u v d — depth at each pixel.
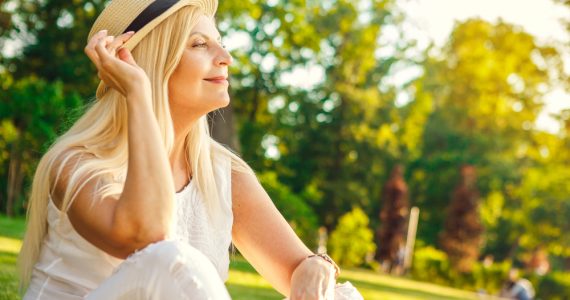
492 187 42.25
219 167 2.50
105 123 2.18
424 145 43.97
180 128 2.35
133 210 1.94
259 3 22.02
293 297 2.39
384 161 40.94
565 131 36.88
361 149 39.34
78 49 28.48
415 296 14.52
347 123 38.59
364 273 22.09
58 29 28.27
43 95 18.92
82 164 2.07
